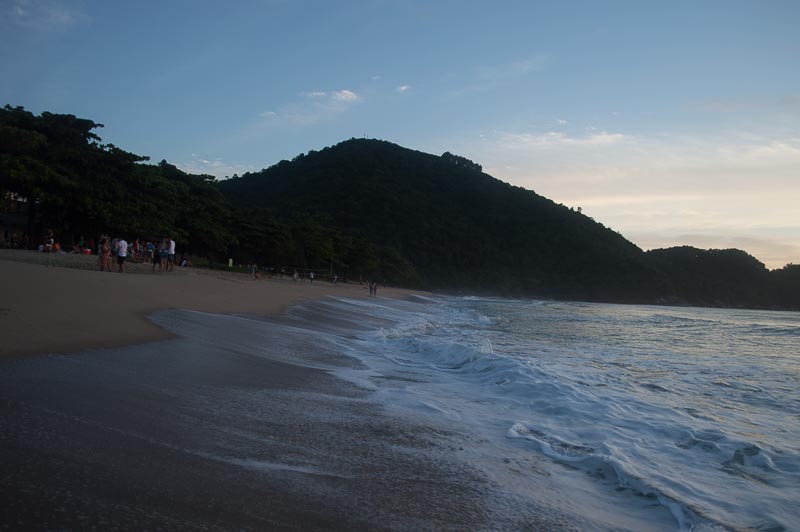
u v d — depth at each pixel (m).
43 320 7.64
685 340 21.75
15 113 36.09
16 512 2.51
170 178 53.91
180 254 48.84
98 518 2.60
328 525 3.01
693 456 5.30
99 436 3.74
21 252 26.16
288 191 154.50
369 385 7.70
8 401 4.15
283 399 5.95
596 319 38.47
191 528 2.67
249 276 43.88
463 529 3.25
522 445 5.33
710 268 141.25
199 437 4.15
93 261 25.36
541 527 3.42
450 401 7.21
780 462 5.17
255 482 3.46
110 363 6.16
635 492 4.25
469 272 128.88
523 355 13.48
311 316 18.05
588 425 6.32
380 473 4.04
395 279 100.25
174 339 8.55
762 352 17.14
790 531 3.60
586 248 135.25
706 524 3.67
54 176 32.59
